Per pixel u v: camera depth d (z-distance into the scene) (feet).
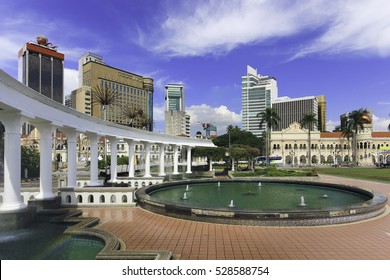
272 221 34.45
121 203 48.39
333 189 67.10
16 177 37.81
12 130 37.78
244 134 241.55
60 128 55.47
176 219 38.99
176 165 127.65
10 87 34.45
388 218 38.50
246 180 82.74
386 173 131.34
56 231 34.60
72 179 55.47
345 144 306.35
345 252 25.34
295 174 112.88
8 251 27.45
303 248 26.50
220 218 36.06
